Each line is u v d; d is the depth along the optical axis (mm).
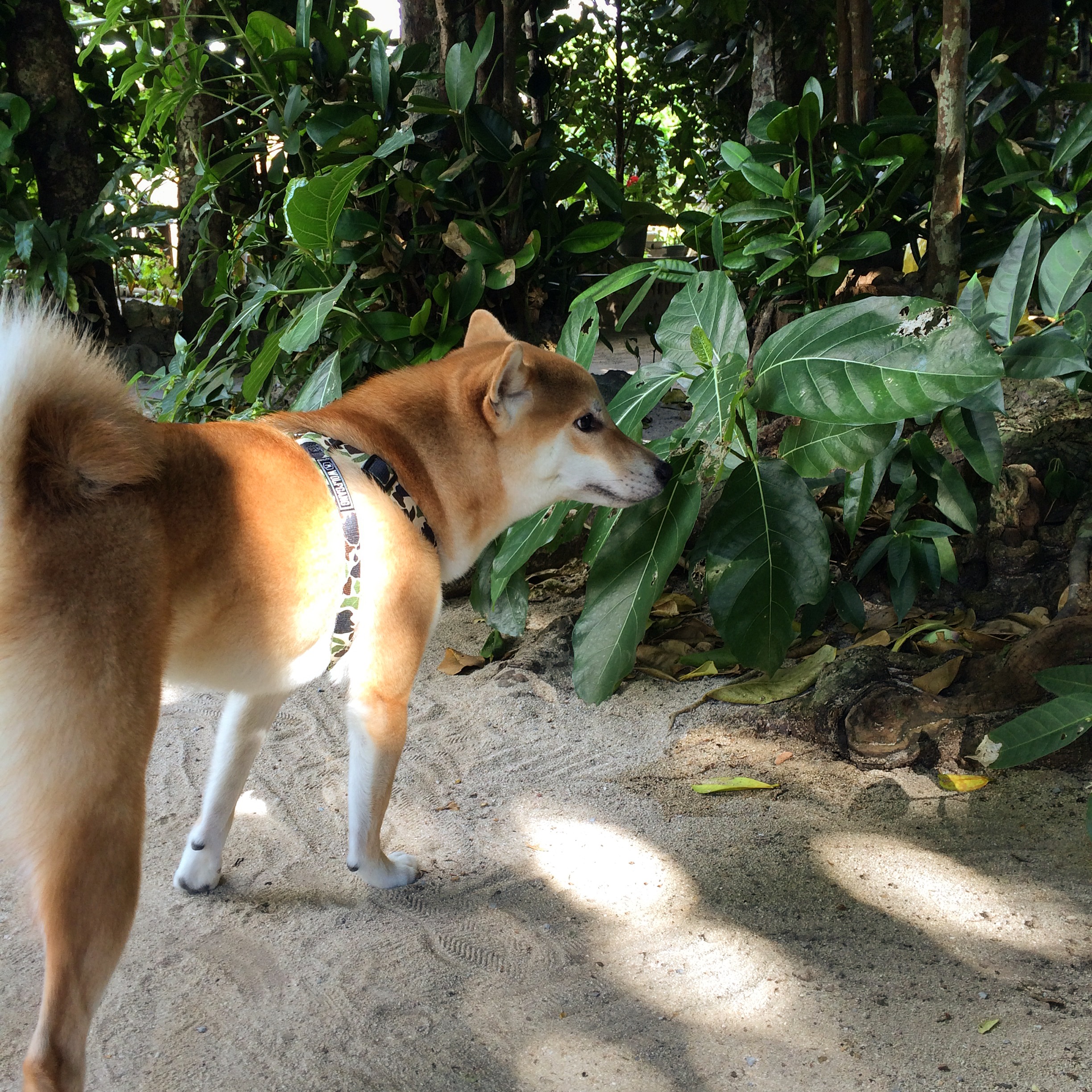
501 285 1865
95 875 967
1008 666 1419
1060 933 1131
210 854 1237
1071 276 1409
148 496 1031
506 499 1309
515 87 2072
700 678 1622
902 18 3381
